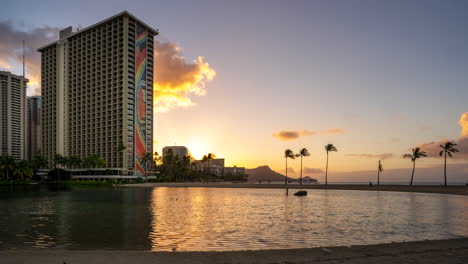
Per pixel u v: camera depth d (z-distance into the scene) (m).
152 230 23.86
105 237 21.14
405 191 85.00
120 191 89.94
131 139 166.12
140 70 174.38
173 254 12.69
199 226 25.86
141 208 41.09
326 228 24.80
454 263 11.44
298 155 124.88
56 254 12.78
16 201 53.78
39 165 167.50
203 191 88.94
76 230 23.94
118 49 172.25
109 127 171.50
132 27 174.25
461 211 36.78
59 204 47.56
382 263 11.40
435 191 78.38
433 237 21.11
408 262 11.53
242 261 11.64
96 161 153.88
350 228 24.80
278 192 82.44
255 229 24.33
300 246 18.39
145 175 169.00
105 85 175.25
